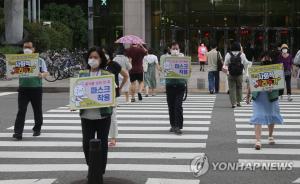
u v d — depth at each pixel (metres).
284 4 43.59
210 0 43.88
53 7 48.75
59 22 45.31
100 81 8.03
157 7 44.31
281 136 12.15
